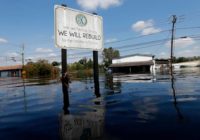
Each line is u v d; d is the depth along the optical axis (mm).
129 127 4289
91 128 4336
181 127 4098
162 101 7191
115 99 8234
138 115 5324
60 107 7078
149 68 62344
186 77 19688
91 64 94750
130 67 66312
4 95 11953
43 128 4562
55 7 11453
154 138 3594
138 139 3580
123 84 15203
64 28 11828
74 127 4484
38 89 14438
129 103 7137
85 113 5887
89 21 13094
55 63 92312
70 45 12141
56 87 15086
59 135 4008
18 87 17453
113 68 69812
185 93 8945
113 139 3625
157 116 5098
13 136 4133
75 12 12352
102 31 13828
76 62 94250
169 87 11633
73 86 15008
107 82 18109
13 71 79625
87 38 12953
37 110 6758
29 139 3904
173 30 46469
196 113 5188
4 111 6898
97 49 13453
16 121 5391
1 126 4934
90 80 21906
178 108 5891
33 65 61281
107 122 4762
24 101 9102
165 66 68250
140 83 15367
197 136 3561
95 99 8516
